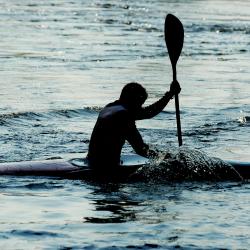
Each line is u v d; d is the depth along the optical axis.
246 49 86.94
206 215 20.45
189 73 63.97
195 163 25.98
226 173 25.97
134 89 25.59
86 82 55.19
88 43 84.38
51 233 18.09
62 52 74.69
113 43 85.62
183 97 49.66
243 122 41.03
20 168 25.52
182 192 23.64
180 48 28.34
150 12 141.62
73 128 37.78
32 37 88.62
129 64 68.19
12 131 35.94
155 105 26.06
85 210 20.84
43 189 23.45
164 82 57.69
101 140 25.73
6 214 20.06
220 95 51.31
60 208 21.02
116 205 21.56
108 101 46.81
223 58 77.19
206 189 24.23
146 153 25.81
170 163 25.81
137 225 19.14
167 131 37.62
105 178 25.06
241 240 17.91
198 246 17.27
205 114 43.28
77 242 17.38
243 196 23.33
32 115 40.25
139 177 25.27
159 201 22.27
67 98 47.00
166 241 17.64
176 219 19.88
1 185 23.72
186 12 146.25
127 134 25.61
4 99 45.31
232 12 152.38
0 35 88.88
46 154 30.91
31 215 20.06
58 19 117.19
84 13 132.50
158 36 96.94
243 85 57.09
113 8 149.12
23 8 137.00
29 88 50.56
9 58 68.06
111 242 17.44
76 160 26.27
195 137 36.22
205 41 93.50
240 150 33.12
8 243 17.14
